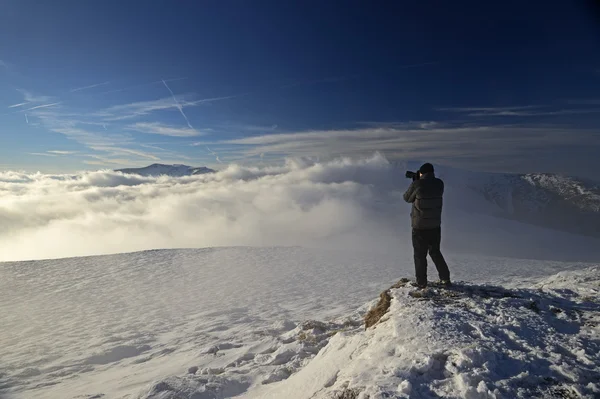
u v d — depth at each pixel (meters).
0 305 13.41
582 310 4.43
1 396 6.08
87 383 6.35
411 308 4.60
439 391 2.71
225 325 10.39
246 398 4.29
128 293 15.33
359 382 2.96
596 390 2.54
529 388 2.64
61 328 10.52
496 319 4.02
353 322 6.89
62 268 20.42
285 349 6.03
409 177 6.03
